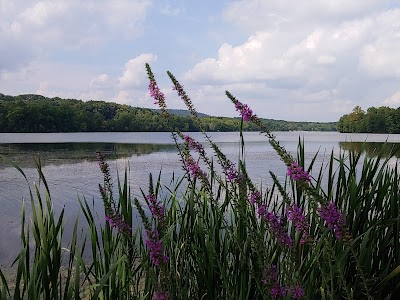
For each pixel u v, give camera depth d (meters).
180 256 4.04
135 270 3.74
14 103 121.12
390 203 4.21
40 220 3.23
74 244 3.55
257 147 60.66
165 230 3.52
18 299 3.17
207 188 3.87
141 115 134.88
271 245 3.93
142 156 42.78
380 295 3.57
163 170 28.72
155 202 3.58
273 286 2.97
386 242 4.09
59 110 122.25
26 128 116.00
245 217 3.20
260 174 24.38
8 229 12.87
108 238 3.77
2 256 10.27
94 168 30.53
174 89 4.19
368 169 4.68
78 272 3.24
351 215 4.11
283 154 2.85
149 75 4.18
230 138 97.25
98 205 16.41
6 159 3.19
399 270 3.43
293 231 3.80
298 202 4.07
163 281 2.90
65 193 19.56
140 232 3.85
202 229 3.92
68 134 112.50
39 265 3.21
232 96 3.26
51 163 34.47
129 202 3.83
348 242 2.73
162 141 78.44
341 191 4.43
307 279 3.59
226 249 3.92
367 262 3.78
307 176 2.74
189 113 4.11
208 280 3.76
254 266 3.72
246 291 3.78
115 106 139.88
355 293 3.62
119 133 131.38
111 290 3.58
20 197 18.59
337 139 94.00
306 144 68.81
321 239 3.11
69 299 3.18
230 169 3.56
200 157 4.07
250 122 3.23
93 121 127.69
